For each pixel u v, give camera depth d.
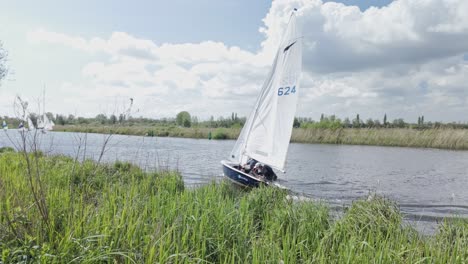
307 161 28.67
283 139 15.50
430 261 5.00
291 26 15.51
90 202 6.79
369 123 72.00
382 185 17.67
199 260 4.43
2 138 36.34
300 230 6.43
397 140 47.34
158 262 4.18
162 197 7.22
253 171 15.34
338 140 51.94
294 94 15.18
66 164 12.51
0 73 24.91
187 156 30.28
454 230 6.95
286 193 10.09
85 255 4.11
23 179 7.65
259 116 16.72
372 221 7.08
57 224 5.01
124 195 6.91
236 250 5.04
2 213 5.02
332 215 8.38
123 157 23.75
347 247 5.08
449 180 19.52
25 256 3.79
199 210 6.60
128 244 4.63
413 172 22.62
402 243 6.04
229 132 66.75
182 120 92.88
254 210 7.93
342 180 19.17
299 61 15.02
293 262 4.73
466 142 42.44
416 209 12.38
